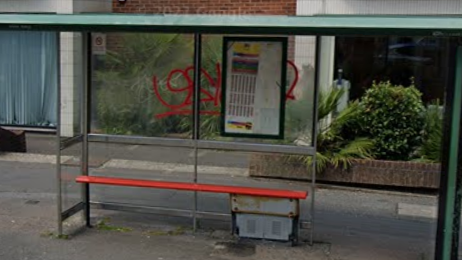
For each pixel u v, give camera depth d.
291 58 5.36
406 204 7.06
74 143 5.71
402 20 4.14
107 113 5.89
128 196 6.84
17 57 11.72
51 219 6.11
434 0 9.08
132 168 7.79
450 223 4.50
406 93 7.80
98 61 5.83
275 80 5.37
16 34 11.66
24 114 11.84
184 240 5.52
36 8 10.91
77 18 4.70
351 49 10.48
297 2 9.75
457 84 4.30
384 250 5.40
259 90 5.42
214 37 5.53
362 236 5.80
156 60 5.79
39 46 11.62
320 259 5.12
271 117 5.42
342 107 8.38
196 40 5.48
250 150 5.41
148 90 5.83
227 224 6.04
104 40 5.79
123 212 6.39
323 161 7.65
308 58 5.31
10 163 8.92
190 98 5.74
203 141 5.54
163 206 6.27
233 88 5.48
